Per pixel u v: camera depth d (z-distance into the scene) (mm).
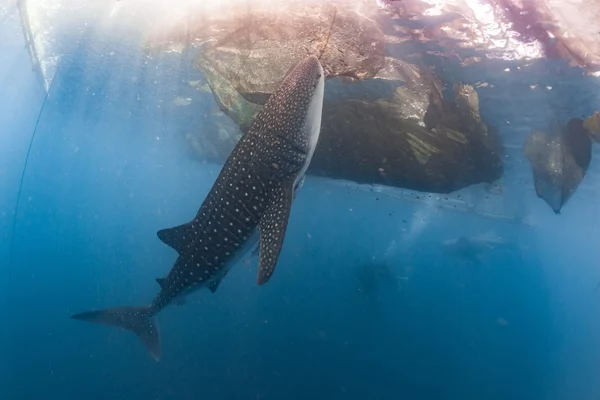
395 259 36469
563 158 10133
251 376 15188
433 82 9047
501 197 18672
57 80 15969
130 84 15844
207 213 4871
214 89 9031
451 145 10078
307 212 40469
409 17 7707
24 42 12867
